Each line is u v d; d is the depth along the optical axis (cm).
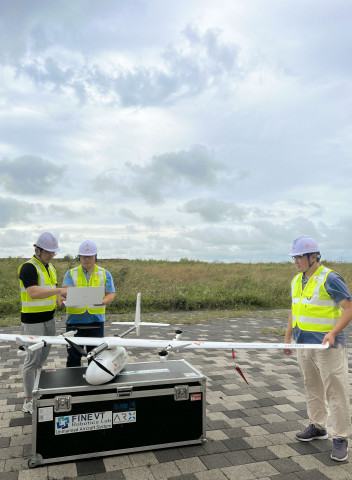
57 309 1259
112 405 363
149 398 374
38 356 455
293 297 423
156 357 743
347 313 363
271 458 367
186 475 335
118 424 365
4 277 1792
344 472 344
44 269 461
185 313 1331
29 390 456
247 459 364
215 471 342
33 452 345
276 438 409
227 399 519
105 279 503
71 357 488
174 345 379
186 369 416
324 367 374
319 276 394
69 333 391
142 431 373
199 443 393
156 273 2080
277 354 770
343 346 379
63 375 393
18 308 1256
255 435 414
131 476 333
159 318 1207
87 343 380
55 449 350
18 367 665
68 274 495
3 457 364
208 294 1495
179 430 385
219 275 2105
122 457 366
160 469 345
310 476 337
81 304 393
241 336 964
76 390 353
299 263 402
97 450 361
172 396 380
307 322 397
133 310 1334
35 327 457
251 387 568
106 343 367
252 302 1509
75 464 352
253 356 753
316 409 405
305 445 395
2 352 772
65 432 352
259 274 2070
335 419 368
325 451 382
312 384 406
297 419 457
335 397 370
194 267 2511
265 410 482
